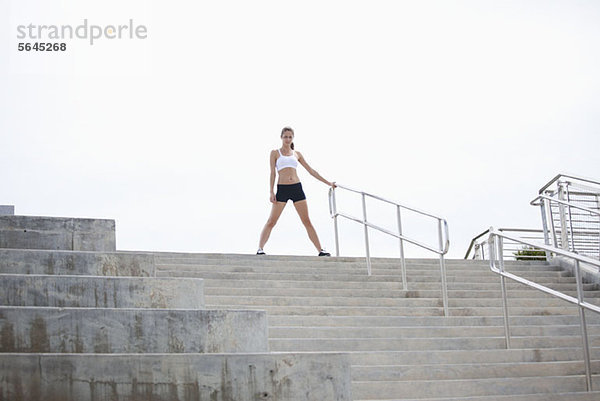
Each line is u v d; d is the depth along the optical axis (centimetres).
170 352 547
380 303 849
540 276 1088
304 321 742
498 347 730
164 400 483
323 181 1110
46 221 756
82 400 470
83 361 474
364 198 1016
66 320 527
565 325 819
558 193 1191
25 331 516
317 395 512
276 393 505
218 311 566
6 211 832
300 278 923
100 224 773
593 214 1164
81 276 605
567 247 1169
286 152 1105
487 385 624
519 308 860
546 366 673
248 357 504
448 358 674
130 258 683
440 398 601
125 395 477
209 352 557
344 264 1011
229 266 923
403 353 665
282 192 1090
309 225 1090
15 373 463
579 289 653
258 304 793
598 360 700
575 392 631
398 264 1048
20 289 586
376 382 604
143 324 544
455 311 838
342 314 793
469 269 1077
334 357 519
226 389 496
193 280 636
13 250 650
